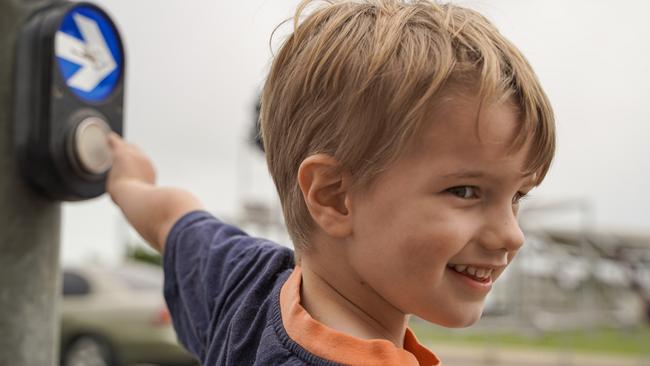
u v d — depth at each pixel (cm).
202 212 123
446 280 76
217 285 107
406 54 76
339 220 79
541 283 878
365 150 76
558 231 861
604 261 1015
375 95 76
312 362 76
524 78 77
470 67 75
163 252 121
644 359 827
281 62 88
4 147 124
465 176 74
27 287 125
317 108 80
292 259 100
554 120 79
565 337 897
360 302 81
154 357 582
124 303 595
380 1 87
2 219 123
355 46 79
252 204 777
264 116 90
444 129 74
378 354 75
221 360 94
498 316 830
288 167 85
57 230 131
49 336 128
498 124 74
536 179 80
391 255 76
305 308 84
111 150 135
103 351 583
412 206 74
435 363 86
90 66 133
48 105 124
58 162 125
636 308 1052
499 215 76
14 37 125
